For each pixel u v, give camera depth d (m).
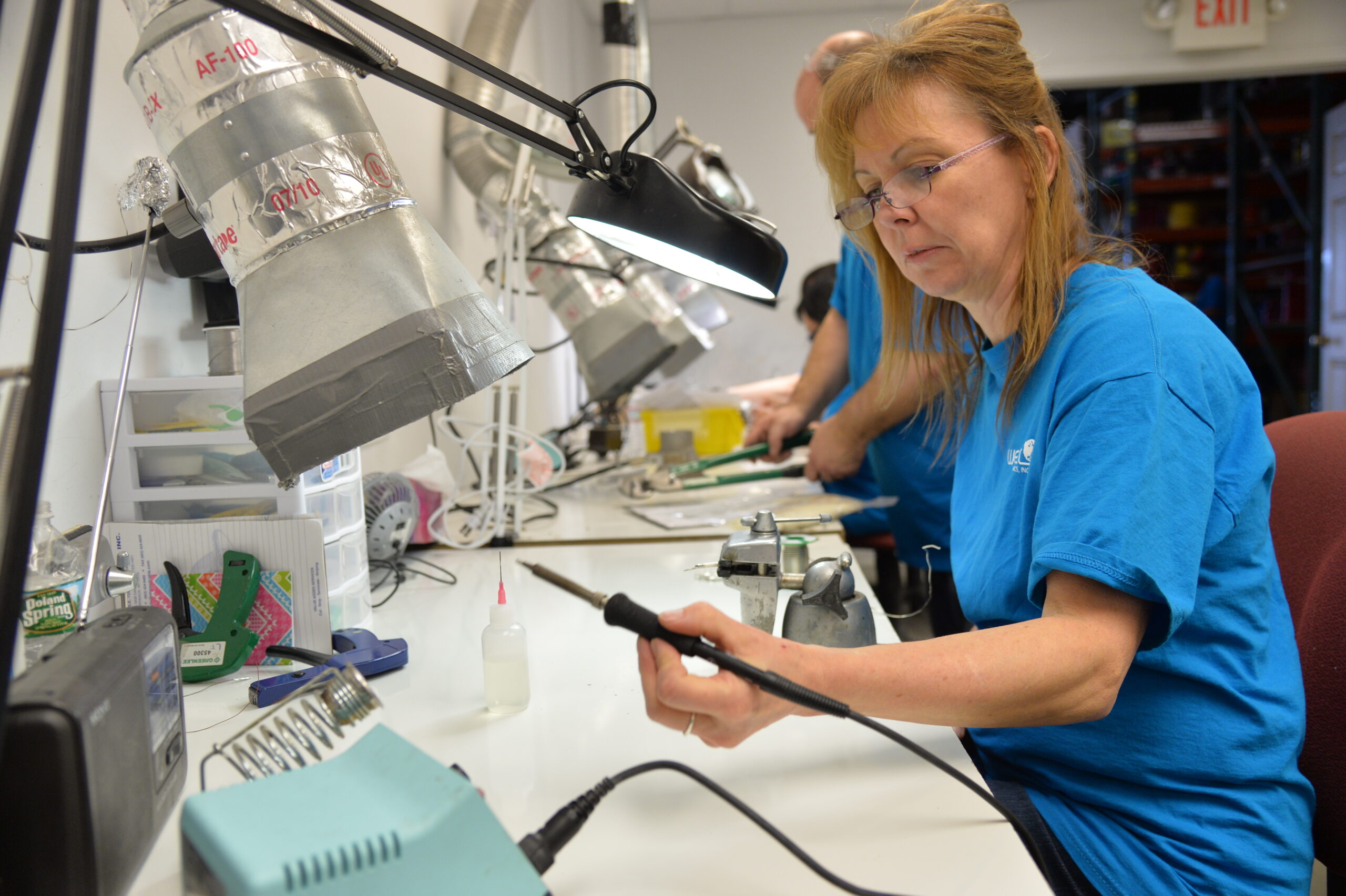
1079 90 5.69
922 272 0.90
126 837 0.52
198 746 0.73
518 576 1.31
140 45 0.71
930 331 1.10
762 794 0.66
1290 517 0.98
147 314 1.04
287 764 0.61
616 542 1.53
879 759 0.71
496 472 1.65
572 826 0.55
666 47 4.60
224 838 0.44
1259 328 5.18
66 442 0.90
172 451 0.96
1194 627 0.78
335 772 0.52
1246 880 0.73
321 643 0.93
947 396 1.15
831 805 0.64
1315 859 0.88
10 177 0.41
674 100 4.63
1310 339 4.84
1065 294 0.86
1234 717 0.78
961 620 1.88
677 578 1.27
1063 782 0.80
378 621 1.10
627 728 0.77
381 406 0.68
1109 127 5.45
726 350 4.16
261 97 0.70
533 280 1.88
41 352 0.41
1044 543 0.71
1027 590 0.79
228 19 0.69
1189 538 0.69
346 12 1.64
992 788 0.81
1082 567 0.68
